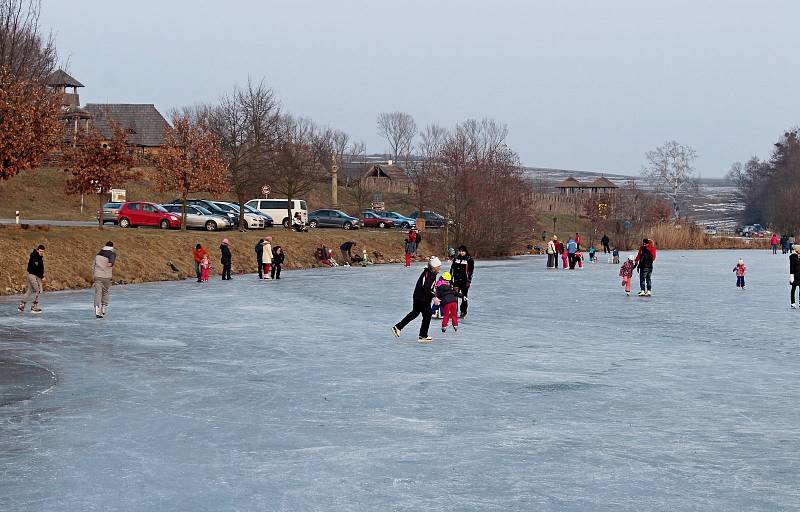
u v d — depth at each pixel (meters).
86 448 11.73
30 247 38.81
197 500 9.51
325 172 115.94
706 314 29.44
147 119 117.19
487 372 17.84
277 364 18.78
